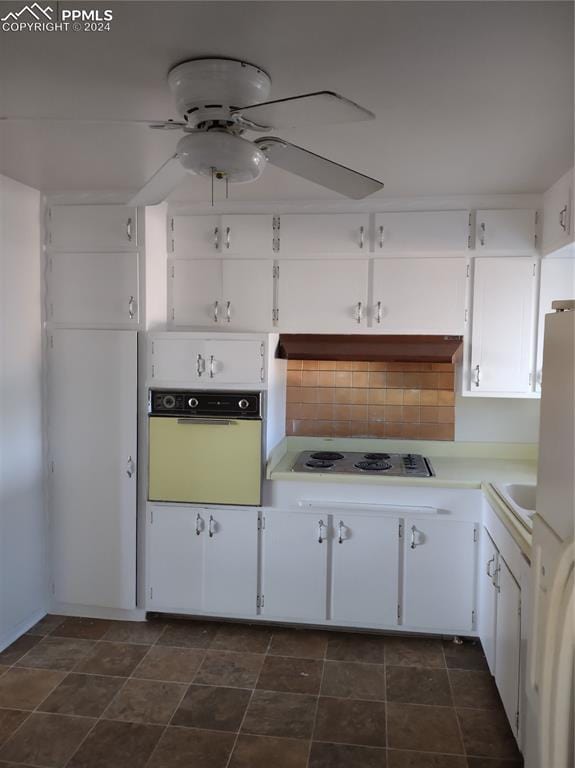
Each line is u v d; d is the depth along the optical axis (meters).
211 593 3.27
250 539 3.22
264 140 1.78
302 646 3.13
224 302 3.41
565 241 2.78
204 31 1.56
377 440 3.72
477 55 1.68
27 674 2.86
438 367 3.66
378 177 2.87
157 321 3.37
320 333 3.36
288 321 3.37
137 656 3.02
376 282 3.29
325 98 1.46
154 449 3.25
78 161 2.69
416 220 3.25
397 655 3.04
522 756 2.32
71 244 3.29
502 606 2.52
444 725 2.51
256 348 3.18
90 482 3.35
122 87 1.92
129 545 3.33
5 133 2.32
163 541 3.29
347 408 3.74
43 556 3.40
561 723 1.41
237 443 3.19
